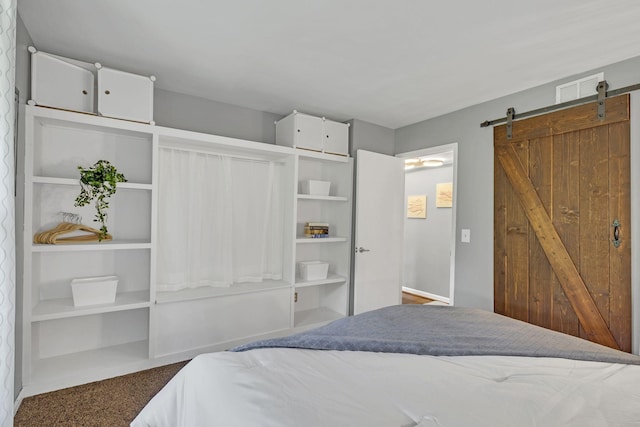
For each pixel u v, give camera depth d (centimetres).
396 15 178
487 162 298
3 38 134
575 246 239
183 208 283
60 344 246
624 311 216
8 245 138
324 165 385
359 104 317
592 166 231
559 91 253
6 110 136
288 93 292
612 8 167
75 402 201
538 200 260
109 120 229
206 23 189
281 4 171
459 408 97
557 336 159
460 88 274
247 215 320
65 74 214
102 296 234
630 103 215
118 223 265
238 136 325
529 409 97
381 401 100
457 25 186
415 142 371
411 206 553
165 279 275
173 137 256
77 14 181
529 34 193
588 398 103
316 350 140
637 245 211
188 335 262
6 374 137
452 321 178
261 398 99
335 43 208
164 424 129
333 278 352
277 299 309
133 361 239
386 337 153
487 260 295
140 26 193
